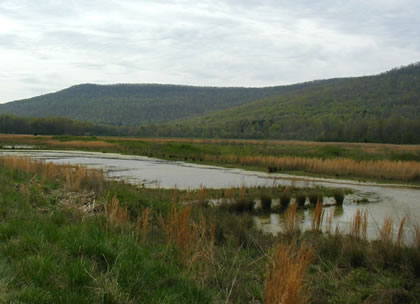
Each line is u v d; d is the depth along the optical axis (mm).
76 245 5391
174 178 23719
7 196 8977
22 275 4215
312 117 151500
